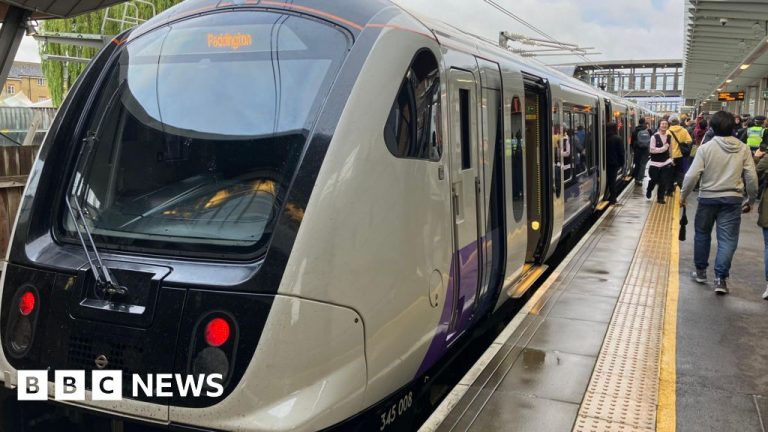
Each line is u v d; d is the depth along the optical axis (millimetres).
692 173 6617
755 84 33531
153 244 3049
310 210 2764
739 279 7125
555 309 5879
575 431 3580
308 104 3070
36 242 3250
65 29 24844
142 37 3703
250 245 2881
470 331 5750
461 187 4082
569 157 8898
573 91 9367
